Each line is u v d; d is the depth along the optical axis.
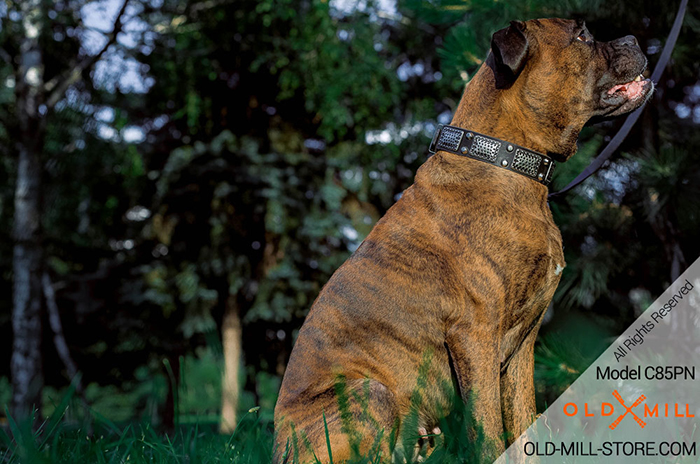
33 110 10.83
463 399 2.65
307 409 2.71
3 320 15.86
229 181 14.94
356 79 13.45
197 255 15.41
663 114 4.52
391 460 2.56
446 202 2.83
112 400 15.92
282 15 12.72
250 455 2.79
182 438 2.82
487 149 2.86
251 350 16.45
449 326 2.72
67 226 15.72
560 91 2.89
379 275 2.84
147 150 16.44
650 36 4.19
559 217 4.29
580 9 4.04
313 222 15.07
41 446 2.45
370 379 2.67
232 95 15.71
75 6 10.98
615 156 4.30
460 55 4.15
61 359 15.77
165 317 15.62
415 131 14.30
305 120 16.41
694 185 3.80
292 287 15.34
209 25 12.88
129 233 16.80
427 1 4.20
